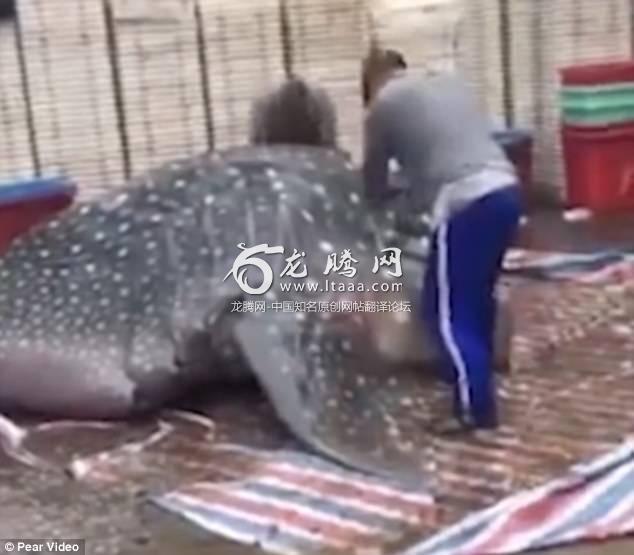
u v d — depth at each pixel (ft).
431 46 26.20
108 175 26.91
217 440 15.97
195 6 26.58
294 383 15.76
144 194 17.57
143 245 17.19
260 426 16.34
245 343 16.07
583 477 13.85
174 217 17.17
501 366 17.54
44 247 17.63
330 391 15.90
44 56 25.99
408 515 13.33
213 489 14.39
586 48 29.25
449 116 15.05
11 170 26.32
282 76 27.20
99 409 16.85
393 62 16.25
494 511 13.19
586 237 25.20
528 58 28.86
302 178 17.07
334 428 15.49
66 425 16.93
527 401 16.40
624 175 27.86
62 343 16.98
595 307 20.27
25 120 26.18
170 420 16.83
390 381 16.90
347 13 27.30
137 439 16.24
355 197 17.13
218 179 17.29
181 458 15.48
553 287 21.58
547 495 13.50
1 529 13.70
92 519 13.88
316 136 20.75
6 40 25.70
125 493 14.51
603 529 12.65
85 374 16.80
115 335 16.94
